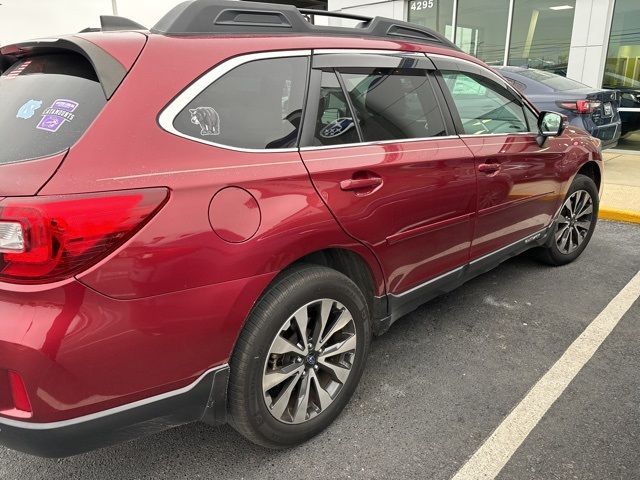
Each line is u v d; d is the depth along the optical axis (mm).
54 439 1592
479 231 3113
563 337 3182
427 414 2475
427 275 2814
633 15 8898
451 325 3359
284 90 2162
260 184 1928
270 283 2033
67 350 1534
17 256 1521
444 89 2941
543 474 2092
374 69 2557
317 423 2279
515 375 2785
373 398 2604
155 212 1660
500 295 3799
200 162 1813
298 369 2164
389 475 2105
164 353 1733
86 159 1612
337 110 2340
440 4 11516
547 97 7418
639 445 2240
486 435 2324
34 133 1752
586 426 2365
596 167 4387
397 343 3145
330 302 2209
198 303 1768
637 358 2926
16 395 1570
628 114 9320
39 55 2102
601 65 9352
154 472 2150
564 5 9609
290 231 1980
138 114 1738
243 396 1975
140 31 2049
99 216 1563
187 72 1888
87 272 1552
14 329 1509
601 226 5578
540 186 3623
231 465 2182
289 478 2105
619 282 4012
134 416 1733
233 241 1821
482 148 3033
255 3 2203
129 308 1629
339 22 12742
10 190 1556
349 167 2238
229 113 1969
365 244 2330
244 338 1950
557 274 4188
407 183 2496
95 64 1762
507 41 10570
